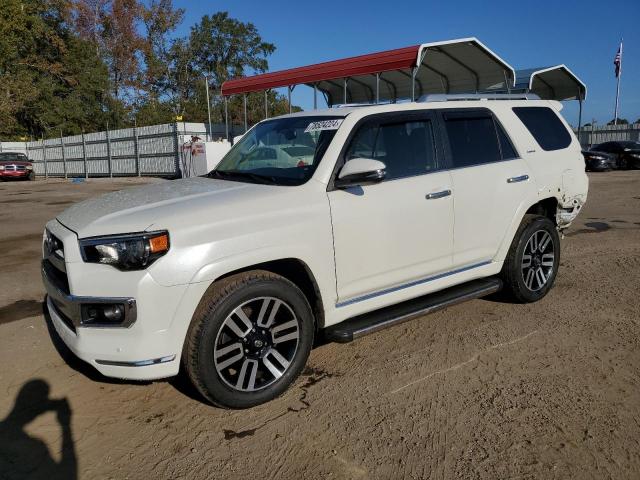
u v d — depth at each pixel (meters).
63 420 3.22
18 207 14.21
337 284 3.61
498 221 4.58
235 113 44.34
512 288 4.90
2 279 6.41
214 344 3.10
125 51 50.47
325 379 3.69
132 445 2.97
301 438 3.00
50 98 43.81
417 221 3.97
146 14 50.72
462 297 4.34
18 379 3.74
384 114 4.03
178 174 27.41
